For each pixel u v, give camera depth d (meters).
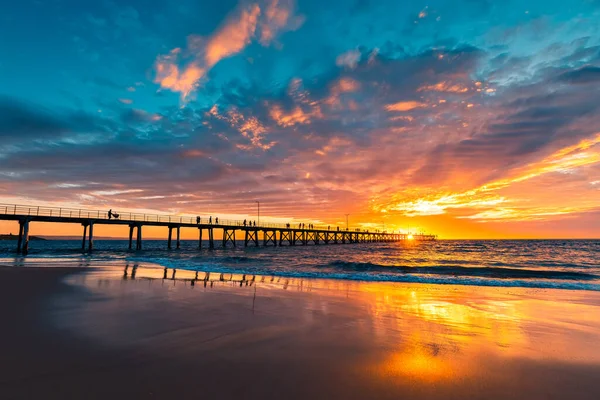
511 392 3.59
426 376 3.96
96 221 36.69
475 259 32.31
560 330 6.18
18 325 5.76
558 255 39.41
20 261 22.19
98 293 9.04
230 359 4.35
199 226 48.69
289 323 6.25
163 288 10.15
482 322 6.73
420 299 9.25
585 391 3.65
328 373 3.97
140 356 4.39
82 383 3.55
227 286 10.98
